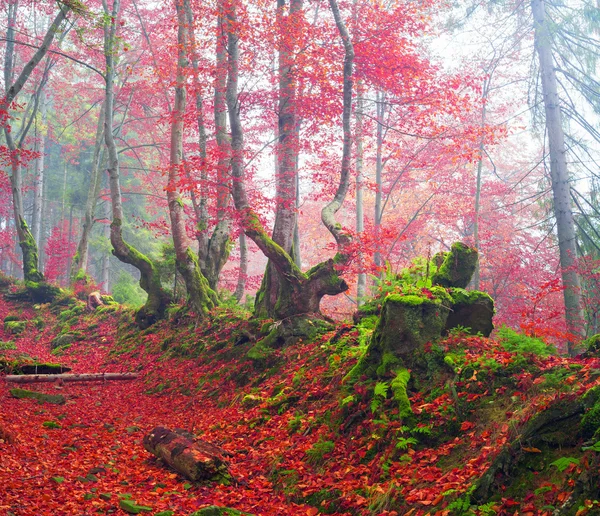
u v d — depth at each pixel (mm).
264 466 7984
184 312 19656
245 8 15391
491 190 27359
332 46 16141
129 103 33375
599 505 4367
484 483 5340
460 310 8617
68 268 46094
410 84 16125
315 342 12609
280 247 14203
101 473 7738
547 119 17578
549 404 5574
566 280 16188
